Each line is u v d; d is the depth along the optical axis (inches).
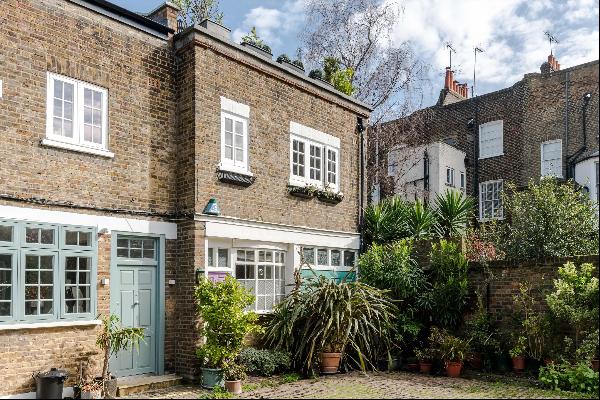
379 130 888.3
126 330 357.7
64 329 354.3
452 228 589.0
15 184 340.2
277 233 478.9
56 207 358.3
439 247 505.4
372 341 453.1
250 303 404.5
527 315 428.1
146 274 408.2
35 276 346.6
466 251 502.0
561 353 406.6
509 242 496.7
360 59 876.0
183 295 413.7
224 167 439.2
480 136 939.3
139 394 366.0
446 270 480.4
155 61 425.1
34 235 347.9
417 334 470.9
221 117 445.1
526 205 495.8
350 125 581.3
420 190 860.0
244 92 465.4
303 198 514.6
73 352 358.0
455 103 971.9
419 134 978.7
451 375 423.8
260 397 353.4
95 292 373.1
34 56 355.6
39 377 328.2
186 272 414.3
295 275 473.4
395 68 879.1
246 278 462.9
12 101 342.6
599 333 376.8
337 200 546.9
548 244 470.3
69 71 372.2
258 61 476.7
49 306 351.6
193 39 424.8
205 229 419.8
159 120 423.5
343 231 552.4
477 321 447.8
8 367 327.0
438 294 470.0
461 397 346.0
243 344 420.8
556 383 371.9
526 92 888.9
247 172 457.1
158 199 416.8
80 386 343.0
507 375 422.6
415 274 487.5
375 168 874.1
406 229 572.4
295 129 511.5
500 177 904.3
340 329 435.5
